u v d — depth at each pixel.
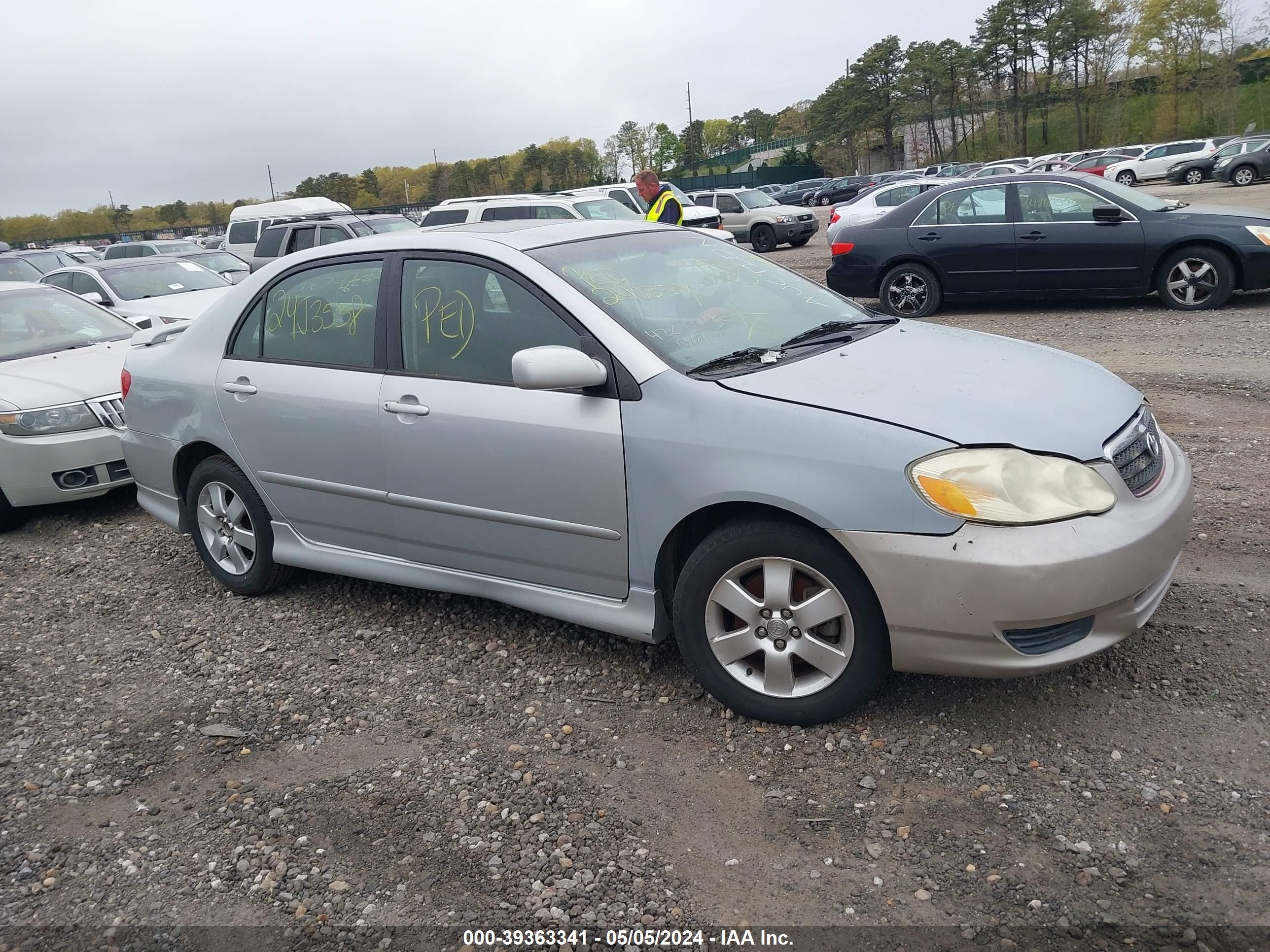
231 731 3.49
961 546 2.76
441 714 3.50
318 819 2.94
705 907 2.46
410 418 3.77
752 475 2.99
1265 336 8.45
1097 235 10.32
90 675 4.07
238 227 21.27
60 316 7.67
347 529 4.21
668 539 3.28
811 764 2.99
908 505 2.80
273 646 4.19
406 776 3.12
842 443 2.90
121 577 5.27
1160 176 40.69
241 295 4.57
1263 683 3.18
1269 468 5.21
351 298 4.08
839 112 89.00
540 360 3.15
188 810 3.05
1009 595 2.73
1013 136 82.94
